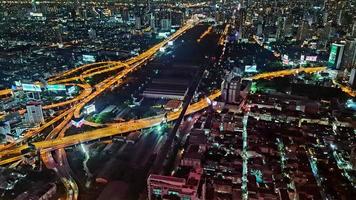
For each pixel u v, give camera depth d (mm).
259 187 170375
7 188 181375
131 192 173125
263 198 161750
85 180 187500
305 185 172500
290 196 168250
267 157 197750
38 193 171500
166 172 189500
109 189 174000
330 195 168375
